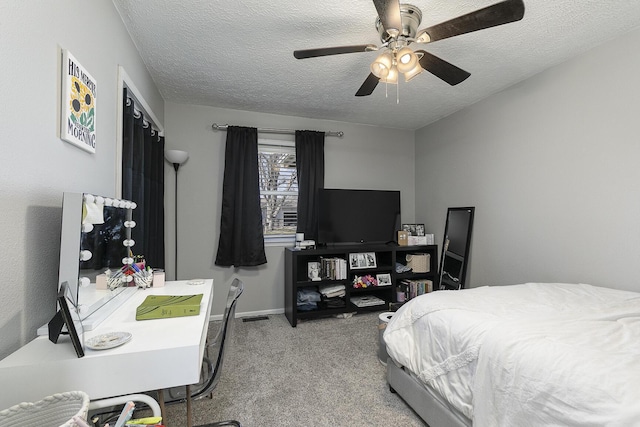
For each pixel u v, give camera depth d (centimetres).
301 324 322
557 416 95
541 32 201
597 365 97
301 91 300
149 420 82
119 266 153
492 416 115
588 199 222
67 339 105
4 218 92
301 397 191
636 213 195
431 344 155
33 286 106
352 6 178
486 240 312
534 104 263
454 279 342
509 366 113
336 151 395
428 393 157
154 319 128
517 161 278
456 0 172
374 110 353
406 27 170
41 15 107
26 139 100
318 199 361
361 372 221
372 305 354
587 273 222
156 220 281
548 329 126
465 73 187
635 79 196
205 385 139
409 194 429
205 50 226
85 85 135
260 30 202
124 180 190
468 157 337
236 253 337
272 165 375
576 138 230
